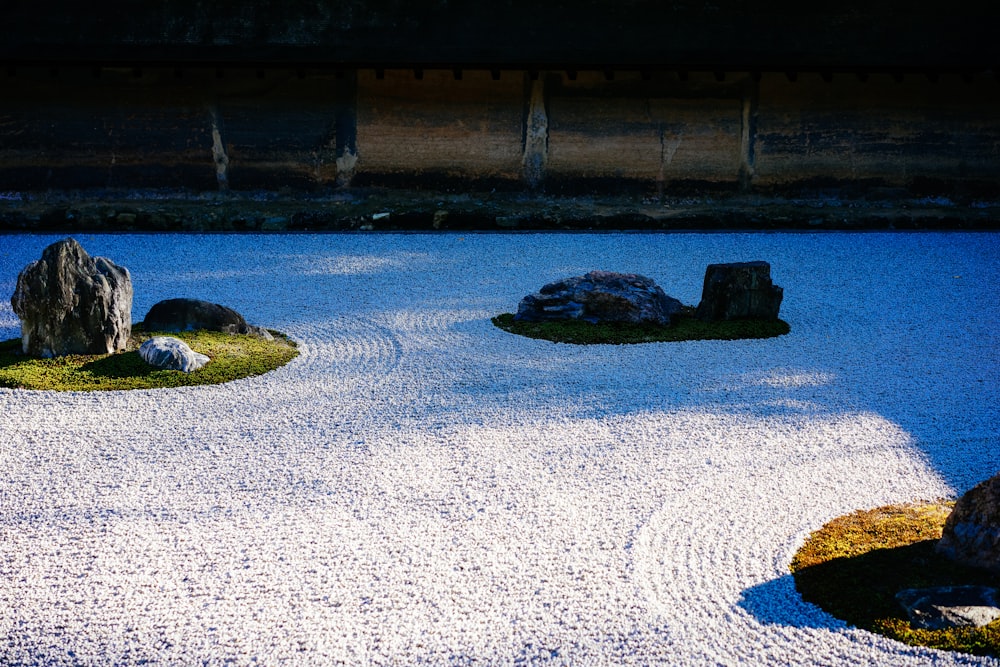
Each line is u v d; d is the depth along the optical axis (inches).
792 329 446.9
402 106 728.3
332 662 198.7
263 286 520.1
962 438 313.4
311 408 340.2
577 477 282.4
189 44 702.5
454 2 724.7
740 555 238.4
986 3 745.6
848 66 722.2
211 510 262.4
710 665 197.9
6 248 597.9
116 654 201.3
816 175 747.4
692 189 748.0
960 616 206.4
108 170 721.6
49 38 693.9
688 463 292.0
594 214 697.0
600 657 200.4
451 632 208.2
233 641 205.2
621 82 734.5
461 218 685.9
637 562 235.1
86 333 389.1
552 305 450.9
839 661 198.4
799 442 309.1
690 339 427.8
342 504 265.4
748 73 738.2
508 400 347.9
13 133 710.5
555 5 727.1
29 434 314.7
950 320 462.3
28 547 242.2
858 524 252.2
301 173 732.7
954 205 750.5
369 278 538.6
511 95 732.7
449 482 278.7
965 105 746.2
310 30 711.7
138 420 328.5
